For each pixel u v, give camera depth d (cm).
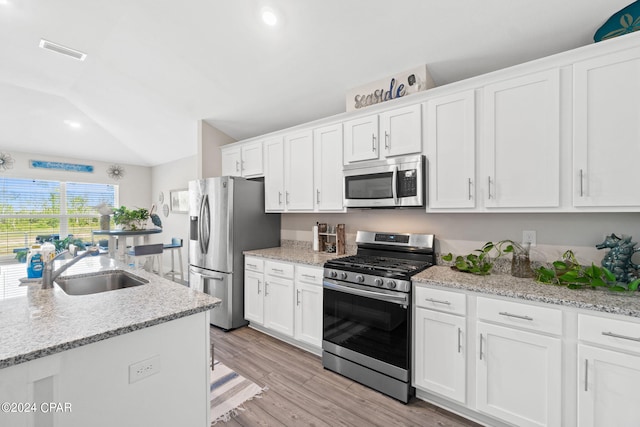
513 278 192
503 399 164
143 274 197
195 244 354
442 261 243
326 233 311
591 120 157
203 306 138
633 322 130
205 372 142
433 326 189
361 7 194
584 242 188
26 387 96
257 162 344
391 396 204
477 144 195
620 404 133
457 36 198
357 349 221
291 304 277
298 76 270
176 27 248
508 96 183
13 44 290
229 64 274
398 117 230
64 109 443
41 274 180
